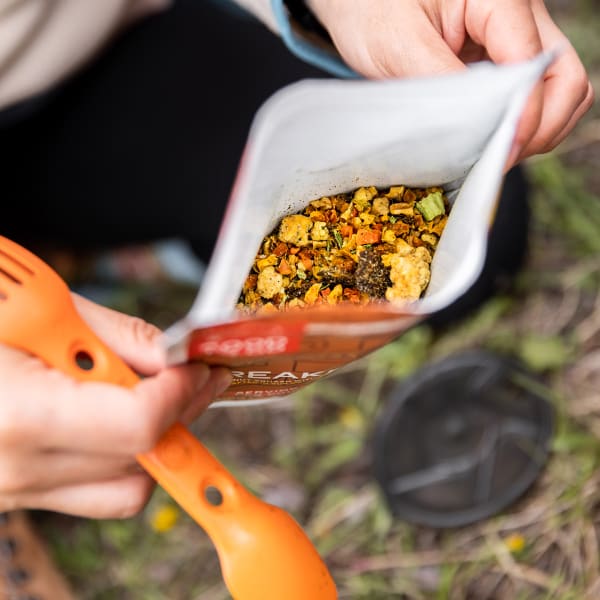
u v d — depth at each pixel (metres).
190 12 1.44
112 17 1.29
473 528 1.38
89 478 0.75
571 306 1.52
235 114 1.41
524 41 0.80
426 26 0.86
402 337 1.52
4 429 0.66
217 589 1.43
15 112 1.29
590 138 1.66
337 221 0.75
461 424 1.41
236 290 0.67
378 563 1.39
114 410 0.67
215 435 1.56
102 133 1.40
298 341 0.59
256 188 0.63
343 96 0.58
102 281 1.75
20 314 0.70
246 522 0.73
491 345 1.50
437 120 0.64
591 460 1.35
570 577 1.29
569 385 1.45
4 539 1.37
